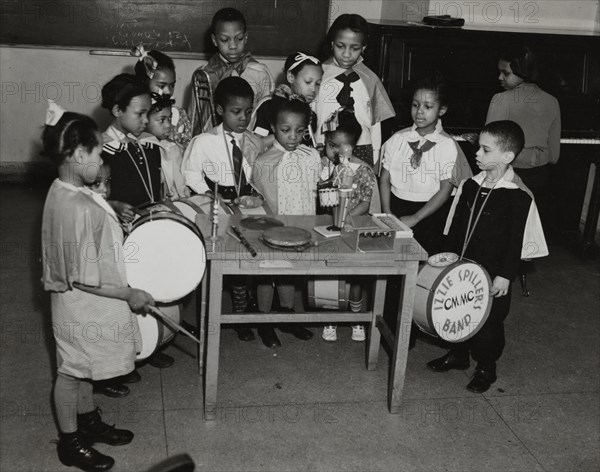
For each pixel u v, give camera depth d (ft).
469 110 14.64
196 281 8.38
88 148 7.07
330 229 8.79
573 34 15.33
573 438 9.02
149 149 9.91
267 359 10.40
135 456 8.11
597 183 14.76
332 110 12.06
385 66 14.29
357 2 17.51
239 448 8.38
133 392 9.39
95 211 7.21
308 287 9.84
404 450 8.54
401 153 11.00
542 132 13.35
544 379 10.43
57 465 7.89
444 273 8.76
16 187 17.81
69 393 7.65
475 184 9.68
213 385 8.70
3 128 17.78
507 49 14.75
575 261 15.15
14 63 17.29
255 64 12.80
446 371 10.41
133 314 7.97
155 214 8.25
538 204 14.14
